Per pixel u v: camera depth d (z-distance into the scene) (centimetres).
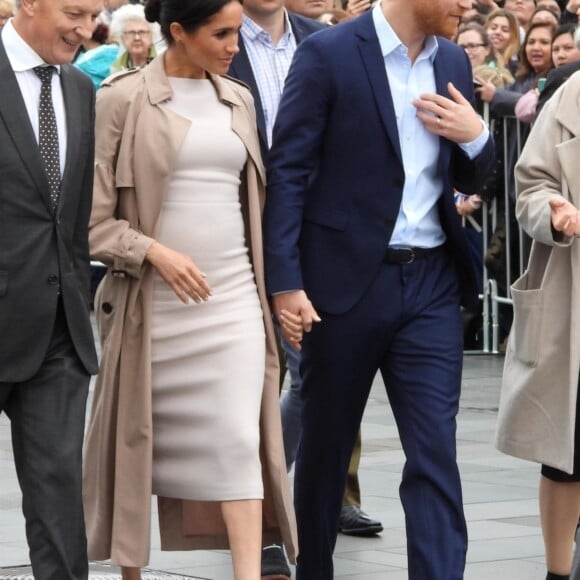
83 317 1567
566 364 1759
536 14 3778
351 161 1680
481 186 1731
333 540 1775
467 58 1747
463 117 1677
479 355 4094
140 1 5169
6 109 1506
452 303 1717
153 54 4072
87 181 1567
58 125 1541
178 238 1672
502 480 2573
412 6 1667
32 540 1553
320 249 1694
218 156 1672
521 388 1784
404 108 1689
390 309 1683
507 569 1973
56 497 1540
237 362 1672
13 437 1585
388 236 1677
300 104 1678
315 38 1691
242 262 1702
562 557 1839
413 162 1689
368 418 3247
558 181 1769
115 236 1664
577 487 1819
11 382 1538
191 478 1680
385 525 2248
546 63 3762
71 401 1556
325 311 1691
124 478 1677
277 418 1712
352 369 1706
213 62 1653
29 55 1526
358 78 1669
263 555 1958
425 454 1664
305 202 1705
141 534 1667
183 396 1683
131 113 1675
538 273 1795
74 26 1513
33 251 1520
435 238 1703
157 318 1680
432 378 1681
